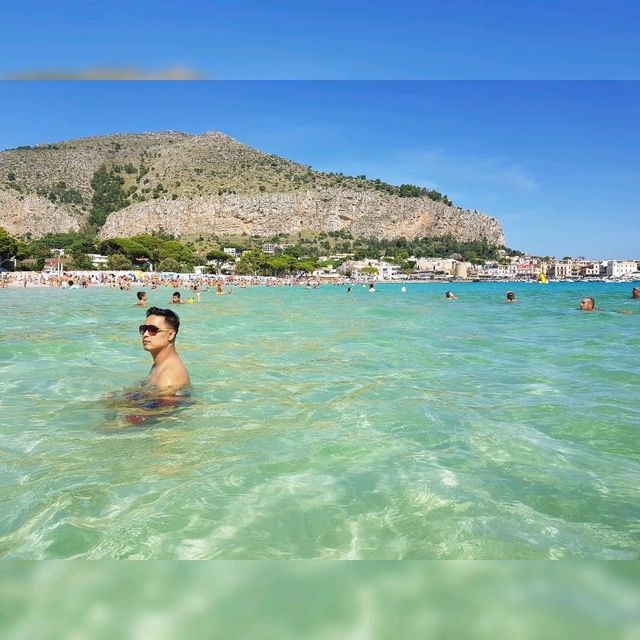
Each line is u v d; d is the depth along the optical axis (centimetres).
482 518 281
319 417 508
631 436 450
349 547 242
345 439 434
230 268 16288
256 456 389
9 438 439
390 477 346
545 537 257
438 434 450
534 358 923
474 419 502
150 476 346
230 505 298
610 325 1580
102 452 400
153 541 249
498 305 2917
